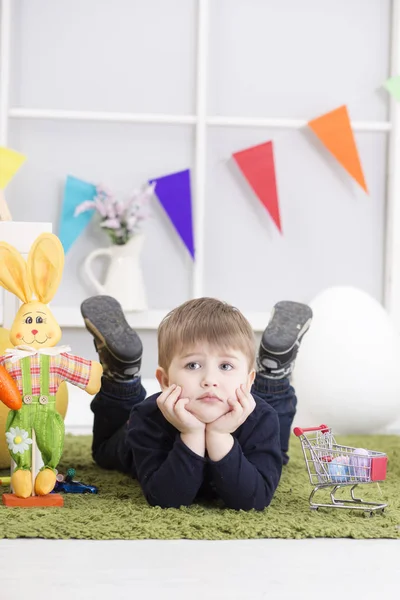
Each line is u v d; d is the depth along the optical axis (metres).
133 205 3.04
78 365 1.71
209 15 3.21
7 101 3.10
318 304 2.86
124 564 1.33
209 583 1.25
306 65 3.24
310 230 3.26
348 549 1.44
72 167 3.18
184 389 1.58
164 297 3.21
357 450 1.70
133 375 2.04
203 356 1.58
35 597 1.18
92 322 2.01
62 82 3.18
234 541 1.47
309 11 3.24
